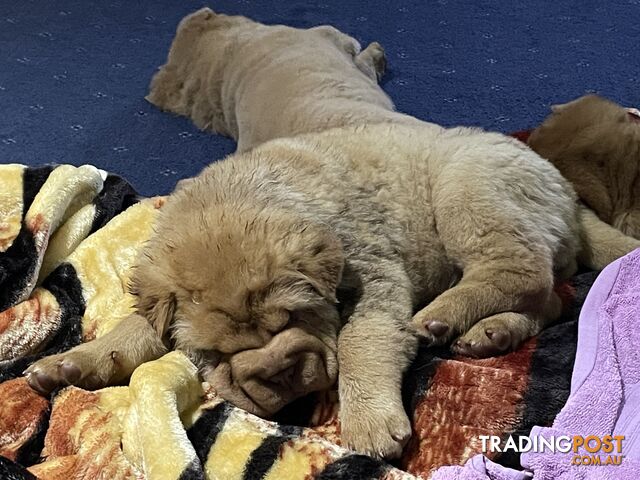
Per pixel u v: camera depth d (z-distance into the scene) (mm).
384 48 1084
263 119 808
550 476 459
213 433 483
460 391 509
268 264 457
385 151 594
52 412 509
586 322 548
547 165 609
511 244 558
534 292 552
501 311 555
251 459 467
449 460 480
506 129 907
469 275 564
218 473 461
